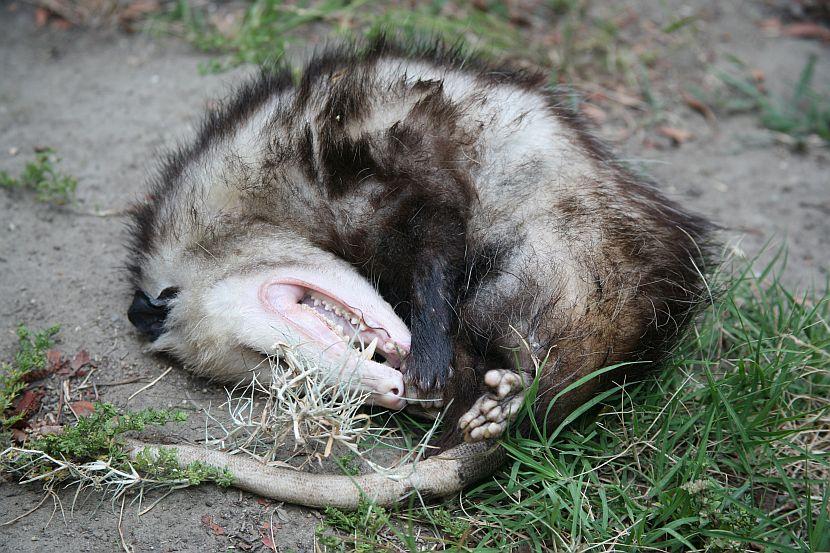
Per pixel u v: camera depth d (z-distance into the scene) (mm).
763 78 1046
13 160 888
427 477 718
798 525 719
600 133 870
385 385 744
